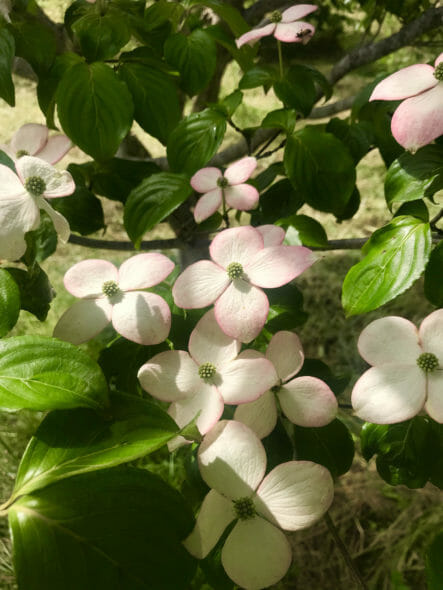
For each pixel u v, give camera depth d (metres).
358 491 0.75
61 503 0.23
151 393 0.28
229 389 0.28
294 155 0.41
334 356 0.96
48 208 0.29
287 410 0.29
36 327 0.90
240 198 0.37
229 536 0.25
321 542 0.71
